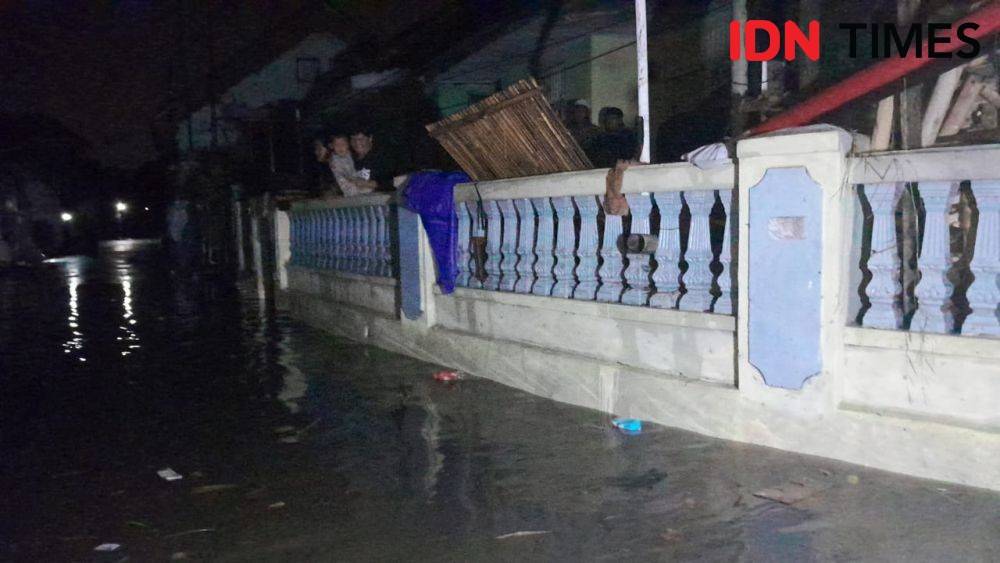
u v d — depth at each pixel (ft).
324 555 13.69
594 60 40.47
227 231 78.43
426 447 18.99
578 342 21.71
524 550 13.57
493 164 24.70
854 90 19.72
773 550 13.12
